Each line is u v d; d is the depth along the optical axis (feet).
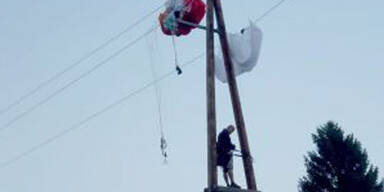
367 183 102.27
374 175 103.86
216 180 39.78
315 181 105.09
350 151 105.70
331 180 104.42
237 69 45.91
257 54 45.62
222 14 46.42
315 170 106.11
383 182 104.94
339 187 102.83
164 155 45.01
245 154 42.78
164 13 47.55
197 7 46.32
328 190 103.81
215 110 41.55
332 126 109.40
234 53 45.93
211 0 45.47
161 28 48.37
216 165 40.14
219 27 46.03
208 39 43.98
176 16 46.34
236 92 44.39
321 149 107.45
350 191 102.01
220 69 46.44
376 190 103.40
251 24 46.16
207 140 40.96
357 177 102.17
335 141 106.63
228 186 41.91
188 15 46.50
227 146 42.47
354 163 104.78
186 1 46.44
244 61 45.42
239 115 43.80
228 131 43.14
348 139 107.14
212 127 41.06
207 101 41.81
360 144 107.65
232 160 42.47
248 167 42.42
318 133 109.50
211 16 44.88
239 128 43.52
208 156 40.47
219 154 42.27
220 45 45.83
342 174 103.60
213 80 42.37
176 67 47.57
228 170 42.24
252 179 41.98
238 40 46.14
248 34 46.06
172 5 46.73
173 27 46.39
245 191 40.78
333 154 106.01
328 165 105.29
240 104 44.19
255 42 45.75
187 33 47.34
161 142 45.29
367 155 106.63
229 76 44.93
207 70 42.78
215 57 46.83
